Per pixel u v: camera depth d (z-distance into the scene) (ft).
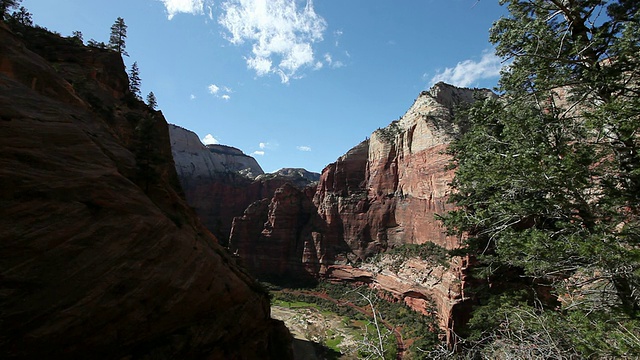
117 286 59.16
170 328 72.13
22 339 45.55
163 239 73.05
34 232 50.67
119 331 59.36
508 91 49.75
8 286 45.80
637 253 29.81
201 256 86.22
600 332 31.78
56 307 49.70
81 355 53.31
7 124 55.88
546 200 42.34
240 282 104.22
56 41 135.13
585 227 40.47
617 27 39.45
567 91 48.03
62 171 60.34
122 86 152.25
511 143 47.47
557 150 43.21
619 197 37.68
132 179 87.30
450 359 33.68
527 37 43.86
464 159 71.51
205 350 79.25
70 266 53.36
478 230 71.77
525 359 29.76
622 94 39.78
